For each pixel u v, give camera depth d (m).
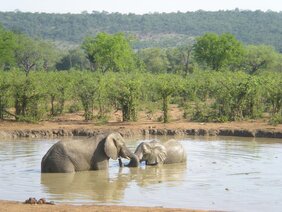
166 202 19.30
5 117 44.88
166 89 42.84
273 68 112.06
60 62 141.38
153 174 24.80
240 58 101.62
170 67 127.00
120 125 40.94
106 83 44.91
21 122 42.62
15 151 30.81
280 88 43.78
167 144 27.91
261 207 18.61
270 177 23.59
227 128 39.22
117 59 100.44
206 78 50.50
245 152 30.83
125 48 102.00
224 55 99.50
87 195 20.47
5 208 17.20
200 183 22.53
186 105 46.81
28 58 125.12
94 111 49.28
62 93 46.69
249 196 20.16
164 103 43.06
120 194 20.64
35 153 30.09
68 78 47.69
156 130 39.09
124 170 25.89
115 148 25.78
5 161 27.48
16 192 20.88
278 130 38.03
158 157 26.95
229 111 44.25
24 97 43.69
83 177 24.03
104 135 26.11
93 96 44.34
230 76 49.97
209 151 31.28
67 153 25.06
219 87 45.25
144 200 19.62
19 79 43.94
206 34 101.50
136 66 107.94
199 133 38.97
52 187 21.88
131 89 43.38
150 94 47.59
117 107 46.88
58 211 16.91
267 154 30.03
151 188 21.66
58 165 24.80
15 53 121.88
